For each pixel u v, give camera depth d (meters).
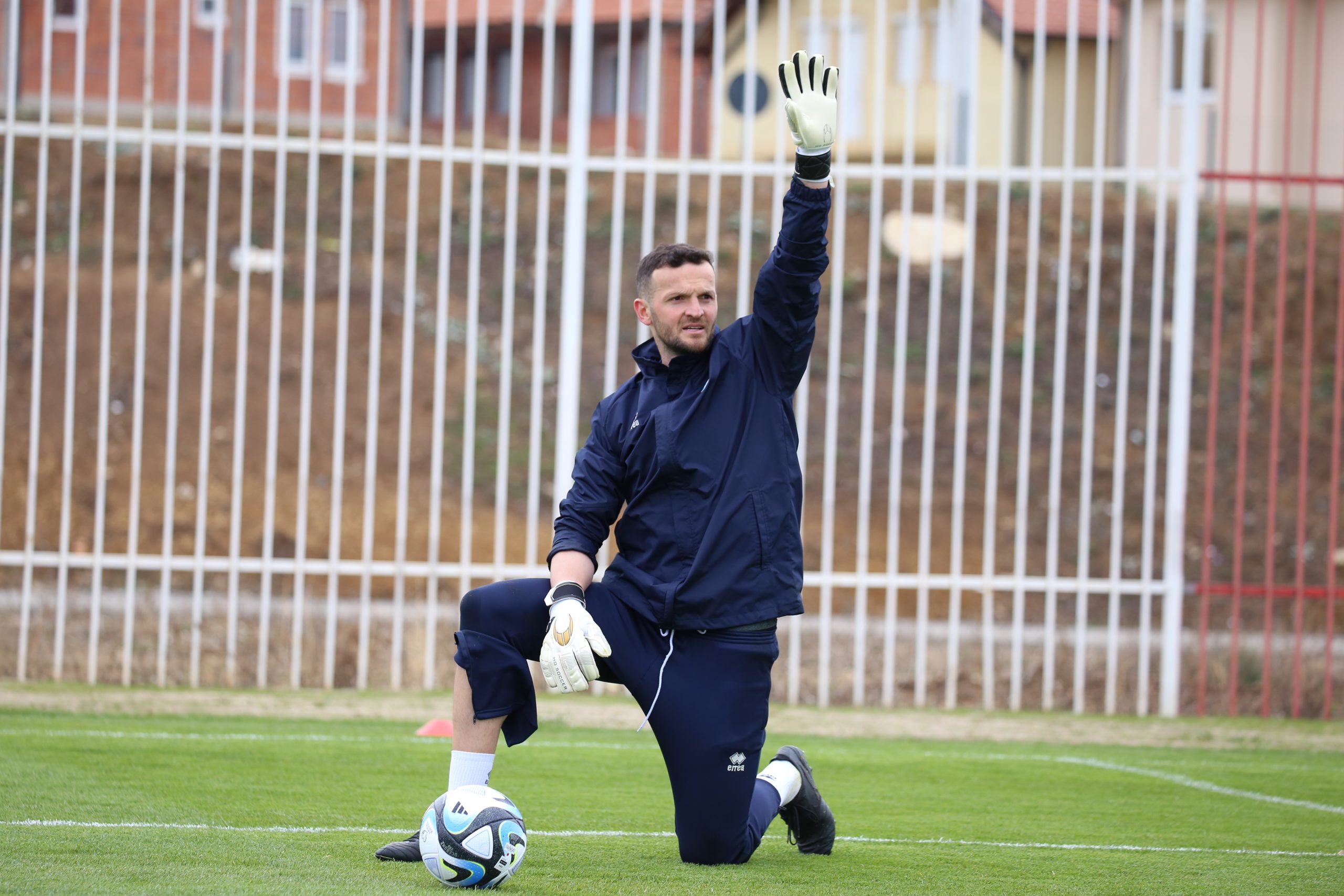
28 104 59.28
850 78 54.44
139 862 12.20
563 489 28.61
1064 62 56.88
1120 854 14.55
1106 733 25.70
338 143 28.48
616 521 13.30
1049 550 28.30
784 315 12.81
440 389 28.38
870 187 71.75
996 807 17.84
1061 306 28.14
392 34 65.00
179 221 28.02
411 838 12.88
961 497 28.39
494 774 19.28
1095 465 60.22
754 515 12.53
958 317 65.88
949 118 37.00
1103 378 63.44
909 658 33.69
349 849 13.29
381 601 46.19
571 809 16.66
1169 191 66.00
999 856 14.23
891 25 54.00
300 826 14.66
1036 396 63.03
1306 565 55.16
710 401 12.74
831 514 28.50
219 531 51.94
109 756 19.20
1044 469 60.00
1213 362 28.25
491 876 11.44
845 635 37.53
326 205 67.00
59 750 19.53
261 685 27.73
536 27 68.62
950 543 56.06
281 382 59.97
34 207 64.00
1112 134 56.84
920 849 14.56
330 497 54.88
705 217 68.88
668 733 12.57
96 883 11.20
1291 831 16.48
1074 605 50.19
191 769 18.34
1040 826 16.48
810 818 13.83
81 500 52.28
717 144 31.05
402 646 31.25
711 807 12.62
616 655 12.63
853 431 61.72
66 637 31.64
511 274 28.30
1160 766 22.12
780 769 13.68
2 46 58.25
